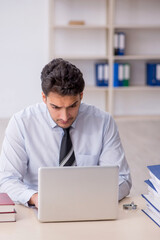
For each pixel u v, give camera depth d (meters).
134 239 1.73
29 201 2.09
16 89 7.80
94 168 1.87
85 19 7.66
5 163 2.30
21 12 7.61
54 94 1.99
